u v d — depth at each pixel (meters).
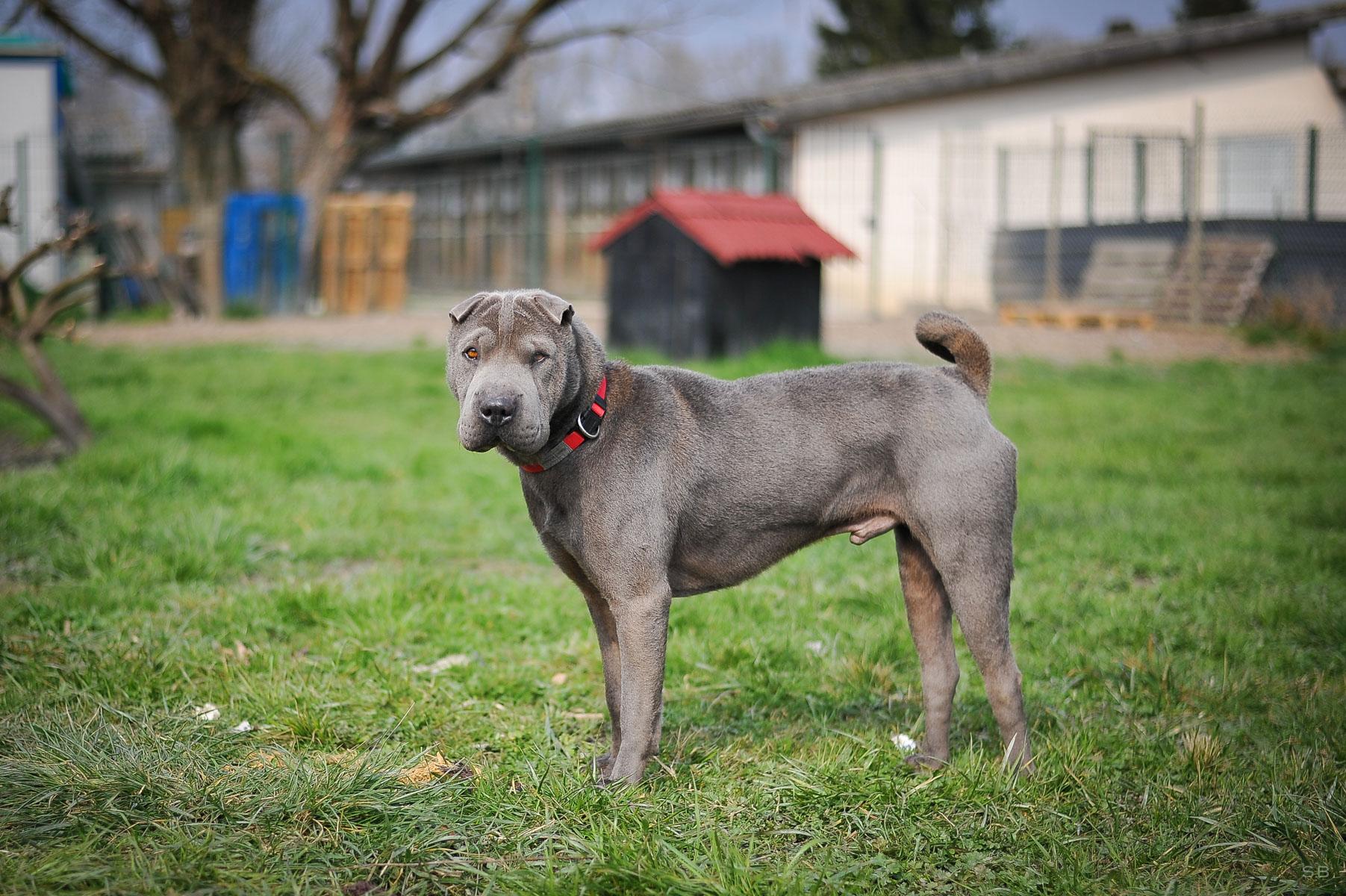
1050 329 18.84
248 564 6.12
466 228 34.91
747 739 4.16
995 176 23.09
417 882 3.02
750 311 13.17
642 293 13.72
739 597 5.71
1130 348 16.28
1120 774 3.84
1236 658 5.02
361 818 3.29
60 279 19.12
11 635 4.80
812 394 3.83
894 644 5.10
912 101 23.77
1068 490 8.02
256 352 15.97
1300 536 6.75
